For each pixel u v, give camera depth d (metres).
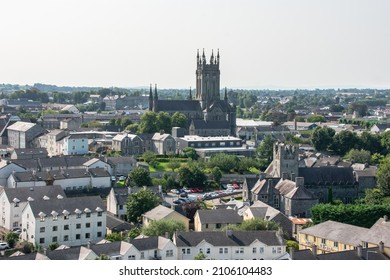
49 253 150.38
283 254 167.88
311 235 185.00
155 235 179.12
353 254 154.62
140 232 189.88
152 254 161.12
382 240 165.12
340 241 174.88
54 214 197.62
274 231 173.00
